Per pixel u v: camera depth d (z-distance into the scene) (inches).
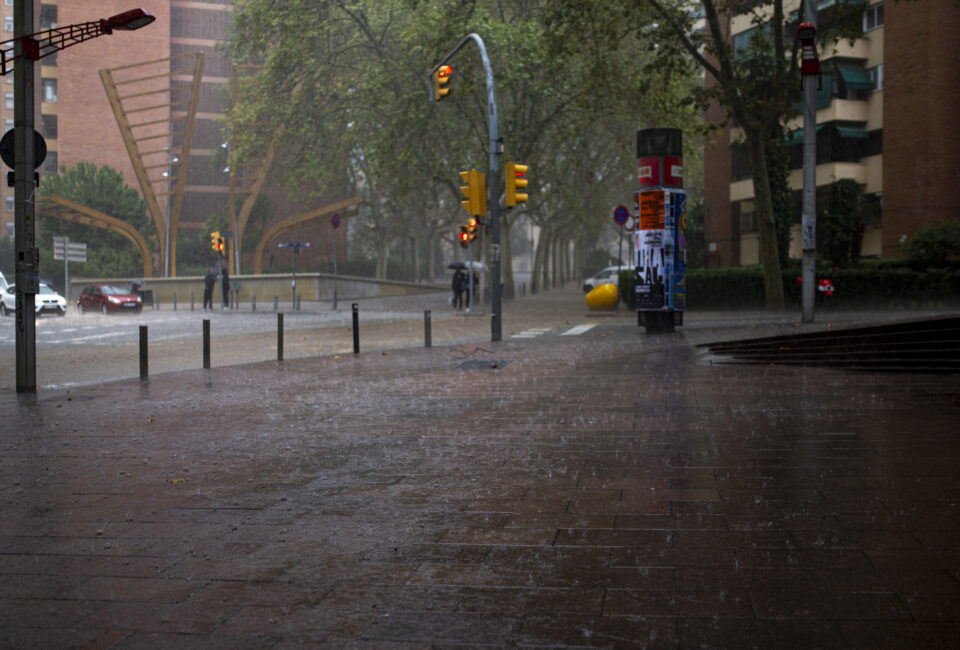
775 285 1011.9
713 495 195.0
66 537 173.9
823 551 152.2
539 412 333.4
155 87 2920.8
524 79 1411.2
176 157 2955.2
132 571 151.3
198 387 451.5
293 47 1497.3
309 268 2898.6
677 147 746.8
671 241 746.8
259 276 1971.0
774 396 356.5
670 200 743.7
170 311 1568.7
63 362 651.5
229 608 132.3
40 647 118.3
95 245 2395.4
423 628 122.7
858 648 112.1
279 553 160.7
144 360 490.9
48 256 2308.1
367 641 118.6
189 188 2979.8
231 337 895.1
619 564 148.7
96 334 950.4
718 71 984.3
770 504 185.5
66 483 224.8
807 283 763.4
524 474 224.2
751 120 993.5
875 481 203.5
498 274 741.3
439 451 260.5
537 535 167.9
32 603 135.8
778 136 1229.1
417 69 1472.7
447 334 884.6
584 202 2071.9
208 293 1560.0
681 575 142.0
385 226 2402.8
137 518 188.4
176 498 206.8
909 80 1229.1
